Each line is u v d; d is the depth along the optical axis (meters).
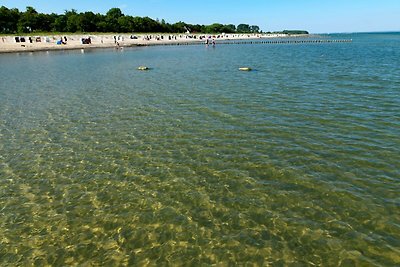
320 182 13.99
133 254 10.20
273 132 19.94
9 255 10.31
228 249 10.30
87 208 12.64
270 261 9.77
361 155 16.38
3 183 14.58
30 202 13.12
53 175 15.27
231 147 17.89
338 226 11.20
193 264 9.74
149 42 132.00
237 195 13.25
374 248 10.16
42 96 31.47
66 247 10.59
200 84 36.06
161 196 13.33
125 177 14.94
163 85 36.03
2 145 18.84
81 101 29.12
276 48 106.25
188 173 15.15
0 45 96.88
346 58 62.12
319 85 33.50
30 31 145.88
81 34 148.38
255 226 11.34
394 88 30.56
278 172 14.96
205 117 23.38
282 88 32.53
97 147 18.42
